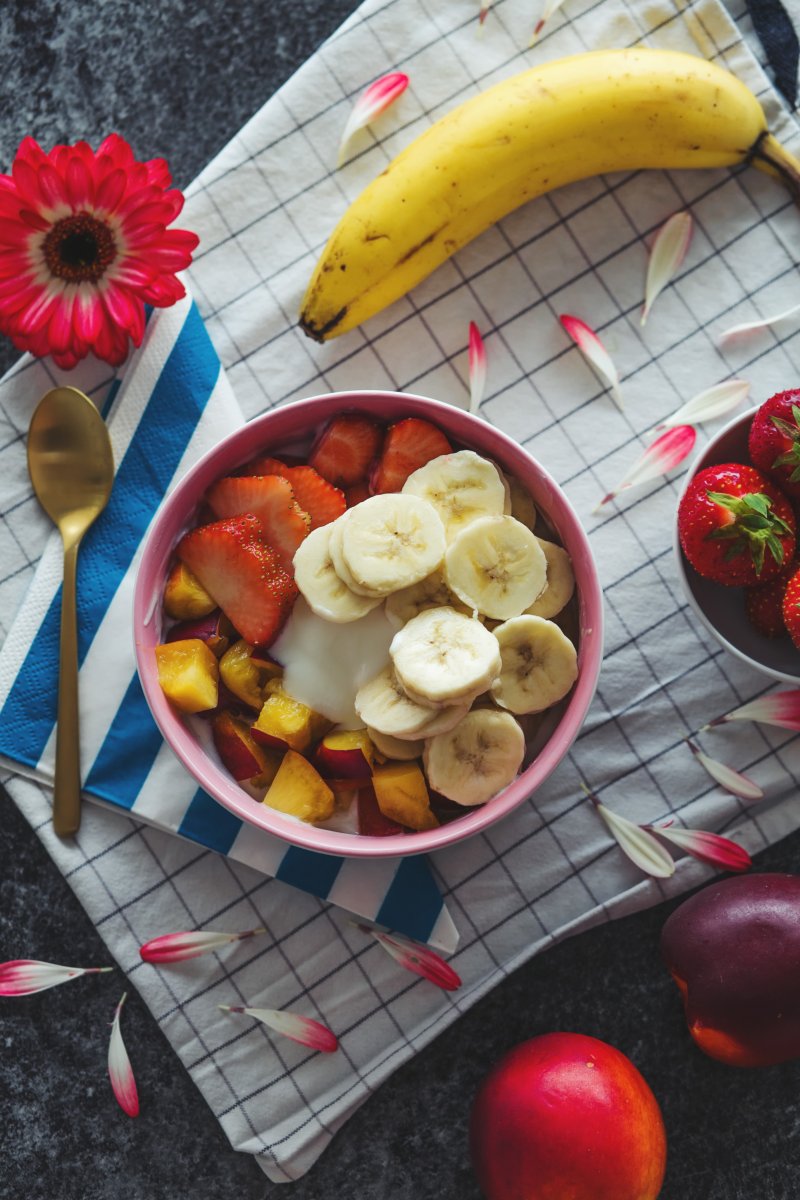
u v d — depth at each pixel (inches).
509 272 44.7
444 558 36.2
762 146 42.6
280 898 44.5
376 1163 45.6
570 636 39.1
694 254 44.8
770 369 44.6
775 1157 45.6
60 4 46.0
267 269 44.6
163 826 43.1
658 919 45.8
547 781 44.7
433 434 38.4
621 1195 40.3
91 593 43.5
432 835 35.5
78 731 43.1
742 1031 41.2
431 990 44.2
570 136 41.0
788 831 44.2
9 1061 45.8
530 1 44.5
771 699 43.7
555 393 44.6
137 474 43.6
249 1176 45.6
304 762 37.2
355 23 44.4
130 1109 45.0
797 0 44.7
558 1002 45.8
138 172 41.4
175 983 44.3
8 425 44.3
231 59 46.0
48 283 42.2
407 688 34.7
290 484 37.8
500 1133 40.8
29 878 45.6
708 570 39.2
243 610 37.4
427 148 40.8
